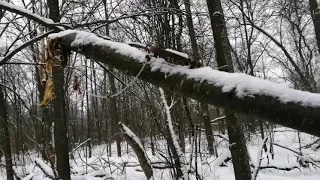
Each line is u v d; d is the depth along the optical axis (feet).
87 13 15.97
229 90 3.65
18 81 47.42
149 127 19.60
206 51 19.51
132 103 20.59
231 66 16.39
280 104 3.22
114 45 5.19
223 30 16.51
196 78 4.04
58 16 19.30
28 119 51.01
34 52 25.58
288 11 42.75
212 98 3.81
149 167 16.94
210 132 26.68
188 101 18.54
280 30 41.88
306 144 37.96
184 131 18.78
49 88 7.24
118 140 43.45
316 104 3.02
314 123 2.99
